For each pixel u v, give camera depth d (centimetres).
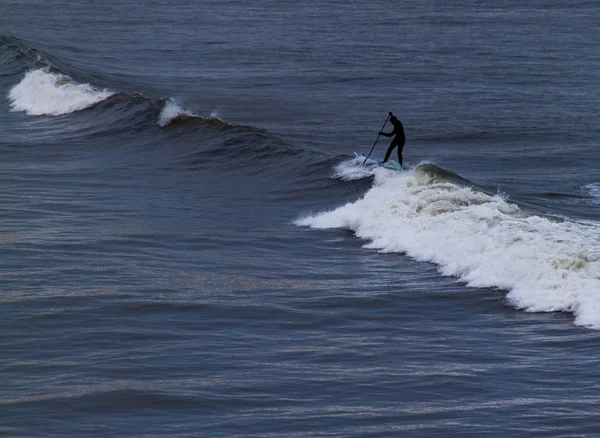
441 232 8244
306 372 5712
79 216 9419
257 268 7906
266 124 16162
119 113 14388
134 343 6131
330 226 9181
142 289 7238
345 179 10569
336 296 7181
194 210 9831
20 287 7212
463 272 7569
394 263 8006
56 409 5131
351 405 5253
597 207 10762
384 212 8969
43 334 6269
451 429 4962
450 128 16112
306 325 6581
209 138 12631
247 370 5716
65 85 16312
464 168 13075
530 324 6550
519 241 7688
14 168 11694
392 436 4875
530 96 19738
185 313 6750
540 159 13850
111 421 5006
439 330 6488
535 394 5406
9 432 4875
